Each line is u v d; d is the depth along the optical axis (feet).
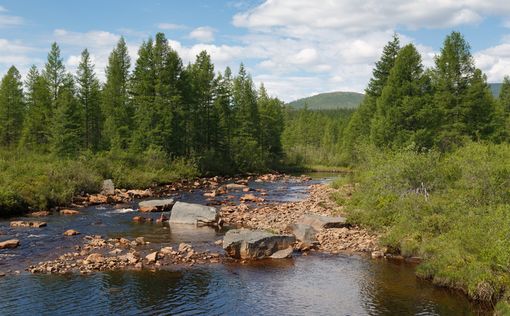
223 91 269.85
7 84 241.96
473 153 100.99
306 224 96.17
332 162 364.79
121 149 207.00
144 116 209.15
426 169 93.91
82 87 232.53
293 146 416.87
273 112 341.00
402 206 82.07
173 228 95.55
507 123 218.38
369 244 80.94
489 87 199.00
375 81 204.33
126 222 100.94
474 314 50.14
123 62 261.03
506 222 56.24
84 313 49.19
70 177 139.13
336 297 55.67
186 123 240.12
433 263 62.13
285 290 58.08
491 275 53.31
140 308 51.08
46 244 78.18
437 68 174.81
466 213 73.00
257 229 93.61
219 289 57.98
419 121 155.63
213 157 253.65
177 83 225.76
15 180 121.80
